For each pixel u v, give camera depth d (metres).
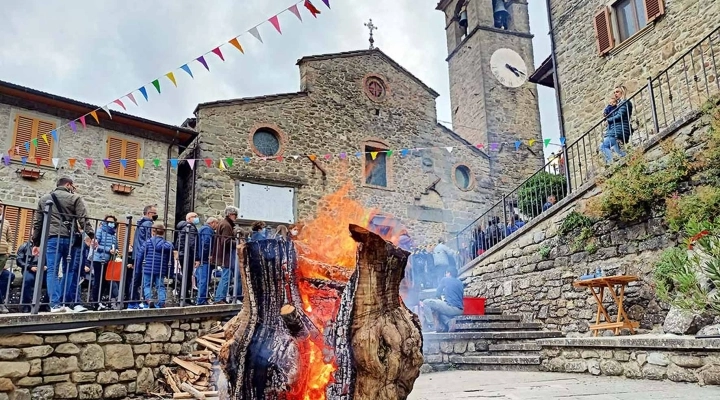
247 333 2.88
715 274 3.63
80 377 5.02
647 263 6.90
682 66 9.16
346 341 2.74
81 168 11.08
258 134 14.39
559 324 8.29
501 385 5.32
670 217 6.46
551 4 12.71
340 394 2.69
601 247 7.71
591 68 11.28
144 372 5.51
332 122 15.59
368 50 16.92
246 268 3.01
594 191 7.95
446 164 17.22
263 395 2.77
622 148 8.31
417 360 2.87
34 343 4.79
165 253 6.76
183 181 13.95
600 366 5.84
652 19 9.77
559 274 8.46
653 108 7.56
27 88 10.40
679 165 6.59
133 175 11.68
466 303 8.84
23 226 10.12
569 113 11.79
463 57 20.17
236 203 13.35
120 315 5.38
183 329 5.99
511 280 9.62
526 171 18.30
